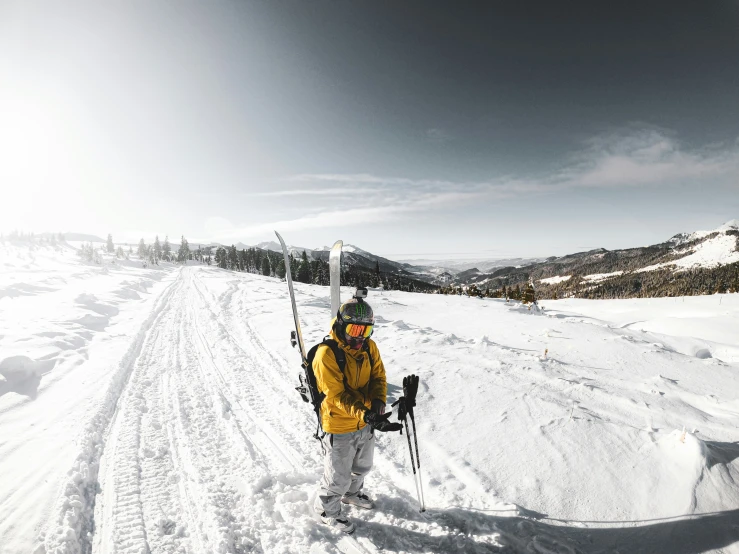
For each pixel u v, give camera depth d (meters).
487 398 5.00
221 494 3.38
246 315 12.37
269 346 8.41
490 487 3.29
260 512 3.16
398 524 3.01
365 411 2.61
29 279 21.23
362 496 3.23
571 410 4.54
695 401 4.94
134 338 9.12
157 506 3.24
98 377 6.23
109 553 2.72
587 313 33.22
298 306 13.48
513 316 13.15
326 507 2.95
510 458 3.68
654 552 2.58
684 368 6.39
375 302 16.31
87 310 11.87
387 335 8.66
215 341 9.08
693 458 3.30
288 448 4.16
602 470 3.40
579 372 6.09
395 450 4.00
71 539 2.80
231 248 120.81
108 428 4.59
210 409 5.20
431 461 3.76
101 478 3.61
